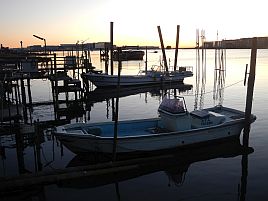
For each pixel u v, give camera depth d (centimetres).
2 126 1380
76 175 1091
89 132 1370
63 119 2114
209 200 1001
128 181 1150
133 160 1227
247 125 1489
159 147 1331
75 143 1288
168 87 3875
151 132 1449
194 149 1417
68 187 1084
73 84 2884
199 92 3469
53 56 2523
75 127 1390
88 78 3491
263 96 2981
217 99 2966
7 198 998
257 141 1591
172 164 1304
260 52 14688
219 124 1463
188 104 2748
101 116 2298
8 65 2486
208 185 1112
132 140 1272
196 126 1489
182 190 1074
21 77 2112
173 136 1334
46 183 1073
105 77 3497
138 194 1048
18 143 1159
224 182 1133
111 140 1246
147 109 2534
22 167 1157
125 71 6009
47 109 2473
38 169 1168
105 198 1019
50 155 1404
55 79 2419
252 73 1445
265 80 4194
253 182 1129
